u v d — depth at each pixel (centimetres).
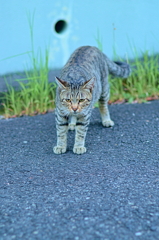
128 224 175
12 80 275
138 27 291
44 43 277
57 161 211
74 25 280
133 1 286
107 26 286
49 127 245
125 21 288
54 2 274
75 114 213
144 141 225
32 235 172
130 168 204
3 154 218
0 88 273
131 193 189
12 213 181
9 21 268
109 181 196
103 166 206
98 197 187
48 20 275
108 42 288
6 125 249
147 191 190
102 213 180
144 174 199
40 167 207
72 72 218
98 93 231
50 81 280
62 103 213
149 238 170
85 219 178
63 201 186
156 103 270
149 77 285
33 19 272
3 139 232
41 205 185
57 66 283
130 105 271
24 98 270
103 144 224
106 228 174
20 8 269
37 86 269
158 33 296
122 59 293
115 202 185
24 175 202
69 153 218
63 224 176
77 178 198
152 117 250
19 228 175
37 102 268
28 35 273
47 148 223
